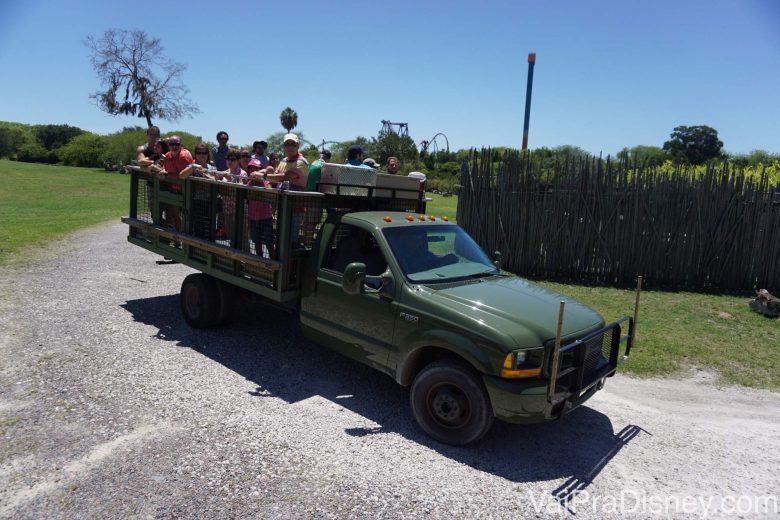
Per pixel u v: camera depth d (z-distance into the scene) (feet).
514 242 40.27
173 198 24.25
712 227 37.76
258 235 19.92
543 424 17.04
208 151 27.53
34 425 14.61
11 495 11.68
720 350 24.68
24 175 146.61
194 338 22.47
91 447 13.74
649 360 23.07
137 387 17.38
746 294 37.11
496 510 12.28
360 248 18.03
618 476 14.17
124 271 34.47
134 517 11.21
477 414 14.37
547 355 14.08
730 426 17.61
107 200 90.63
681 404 19.21
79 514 11.19
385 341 16.51
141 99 169.07
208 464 13.33
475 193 40.70
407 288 16.06
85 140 233.14
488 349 13.94
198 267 22.93
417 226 18.65
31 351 19.72
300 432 15.29
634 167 38.29
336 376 19.63
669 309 32.04
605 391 20.08
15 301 25.82
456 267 18.11
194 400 16.80
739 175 37.37
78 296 27.61
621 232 38.52
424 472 13.70
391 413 16.96
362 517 11.70
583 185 38.60
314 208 19.52
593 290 36.68
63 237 46.60
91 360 19.30
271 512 11.65
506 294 16.44
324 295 18.42
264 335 23.50
